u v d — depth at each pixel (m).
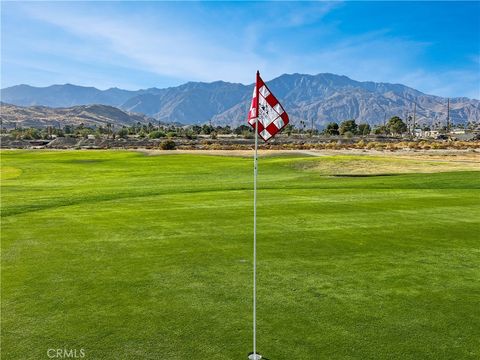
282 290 8.47
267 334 6.66
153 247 11.73
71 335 6.63
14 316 7.30
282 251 11.27
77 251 11.38
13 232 13.73
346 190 24.45
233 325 6.96
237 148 88.56
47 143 126.56
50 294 8.28
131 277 9.26
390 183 28.11
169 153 66.06
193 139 128.50
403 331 6.76
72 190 26.16
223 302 7.88
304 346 6.29
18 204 19.94
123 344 6.36
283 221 15.17
